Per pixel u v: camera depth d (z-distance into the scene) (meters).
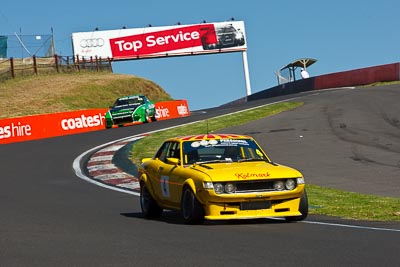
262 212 20.73
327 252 15.70
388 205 26.89
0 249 16.97
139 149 52.66
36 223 22.66
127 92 132.75
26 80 127.00
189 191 21.31
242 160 22.73
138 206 28.61
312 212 25.56
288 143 51.66
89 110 76.06
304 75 132.38
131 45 172.25
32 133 68.69
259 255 15.41
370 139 51.69
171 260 14.98
